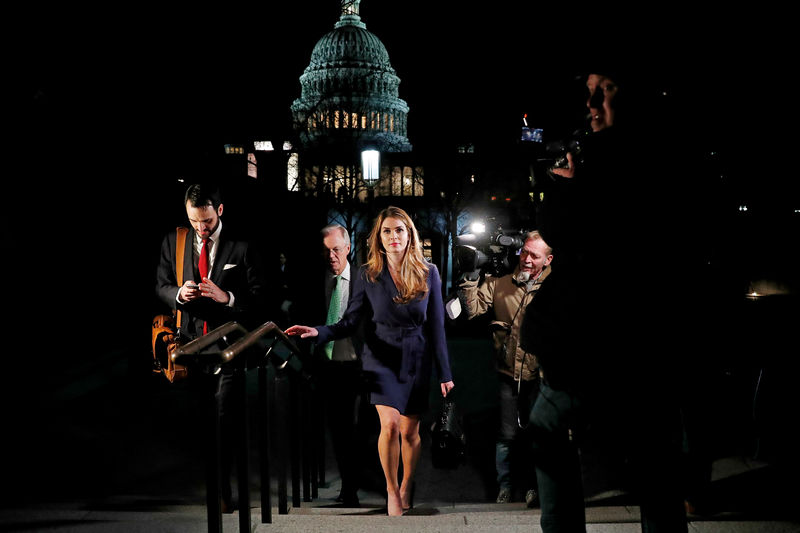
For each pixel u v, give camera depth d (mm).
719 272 1979
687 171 1844
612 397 1877
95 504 4754
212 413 2434
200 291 4012
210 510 2428
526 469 5781
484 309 4652
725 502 3566
